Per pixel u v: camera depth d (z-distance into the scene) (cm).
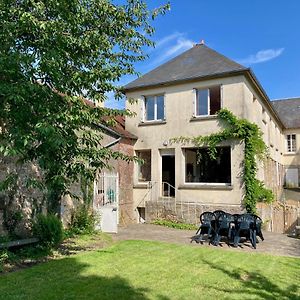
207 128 1573
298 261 842
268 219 1545
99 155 755
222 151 1628
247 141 1470
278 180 2612
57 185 754
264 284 641
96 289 590
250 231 1048
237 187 1480
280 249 1005
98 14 730
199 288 607
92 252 907
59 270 711
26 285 607
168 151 1695
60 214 1138
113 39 774
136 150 1762
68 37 652
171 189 1719
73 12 672
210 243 1097
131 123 1784
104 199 1437
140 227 1517
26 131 616
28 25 598
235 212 1470
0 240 815
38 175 1022
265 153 1742
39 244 901
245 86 1530
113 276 674
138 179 1769
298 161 3125
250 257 883
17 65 596
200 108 1625
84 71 711
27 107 628
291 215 1653
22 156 714
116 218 1334
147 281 643
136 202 1725
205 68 1630
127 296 557
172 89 1683
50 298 542
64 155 721
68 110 662
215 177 1656
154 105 1753
